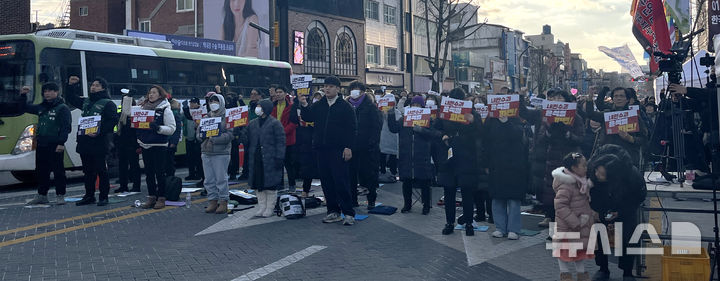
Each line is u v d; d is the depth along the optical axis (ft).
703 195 19.33
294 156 34.71
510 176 24.47
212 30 122.52
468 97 30.73
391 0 155.43
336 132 27.68
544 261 21.54
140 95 49.88
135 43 51.62
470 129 24.89
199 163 42.42
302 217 29.89
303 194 34.24
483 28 264.52
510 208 25.05
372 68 145.38
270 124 29.27
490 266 20.89
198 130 31.96
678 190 19.69
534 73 306.35
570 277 18.34
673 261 17.66
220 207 30.63
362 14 140.56
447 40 140.15
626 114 22.57
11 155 40.73
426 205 30.89
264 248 23.31
